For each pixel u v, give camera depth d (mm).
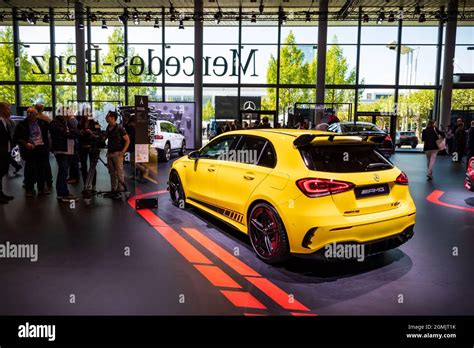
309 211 3314
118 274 3580
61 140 6465
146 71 18312
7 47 18156
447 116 17328
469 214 6031
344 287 3338
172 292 3215
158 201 6770
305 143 3602
